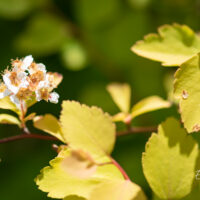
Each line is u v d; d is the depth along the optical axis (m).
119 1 0.49
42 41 0.49
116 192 0.32
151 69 0.49
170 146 0.33
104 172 0.33
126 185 0.32
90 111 0.32
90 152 0.32
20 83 0.34
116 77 0.51
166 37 0.35
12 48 0.54
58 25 0.49
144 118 0.47
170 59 0.35
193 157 0.33
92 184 0.33
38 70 0.34
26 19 0.54
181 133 0.33
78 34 0.50
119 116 0.38
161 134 0.33
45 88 0.34
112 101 0.49
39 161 0.51
